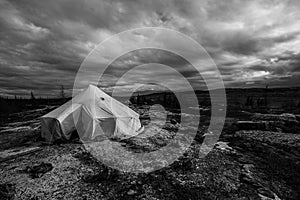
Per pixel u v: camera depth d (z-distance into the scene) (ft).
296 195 15.98
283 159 24.17
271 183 18.02
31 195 15.58
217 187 17.08
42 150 26.45
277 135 38.24
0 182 17.67
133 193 15.85
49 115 31.86
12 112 80.07
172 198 15.26
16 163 22.12
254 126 44.65
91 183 17.53
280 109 87.04
